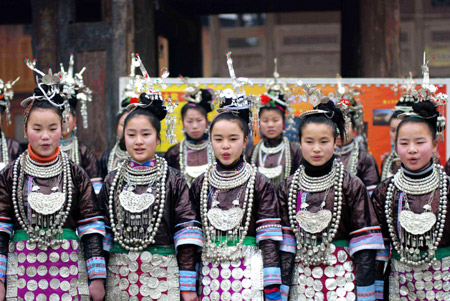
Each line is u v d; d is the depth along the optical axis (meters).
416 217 3.18
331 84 5.62
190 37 8.59
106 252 3.33
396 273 3.30
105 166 4.99
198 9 8.53
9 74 14.02
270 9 8.65
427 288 3.19
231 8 8.53
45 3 5.92
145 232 3.27
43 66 5.91
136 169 3.35
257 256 3.25
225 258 3.23
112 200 3.34
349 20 7.12
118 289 3.28
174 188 3.36
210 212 3.29
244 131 3.35
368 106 5.68
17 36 14.05
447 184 3.23
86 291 3.25
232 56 14.04
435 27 12.05
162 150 5.58
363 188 3.28
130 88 4.66
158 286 3.25
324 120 3.28
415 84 5.32
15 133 13.77
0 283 3.12
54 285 3.21
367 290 3.15
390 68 6.16
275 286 3.15
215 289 3.23
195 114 4.87
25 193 3.21
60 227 3.21
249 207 3.26
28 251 3.20
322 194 3.30
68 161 3.34
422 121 3.21
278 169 4.71
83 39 5.84
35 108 3.17
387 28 6.14
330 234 3.25
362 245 3.17
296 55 13.74
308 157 3.29
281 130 4.80
